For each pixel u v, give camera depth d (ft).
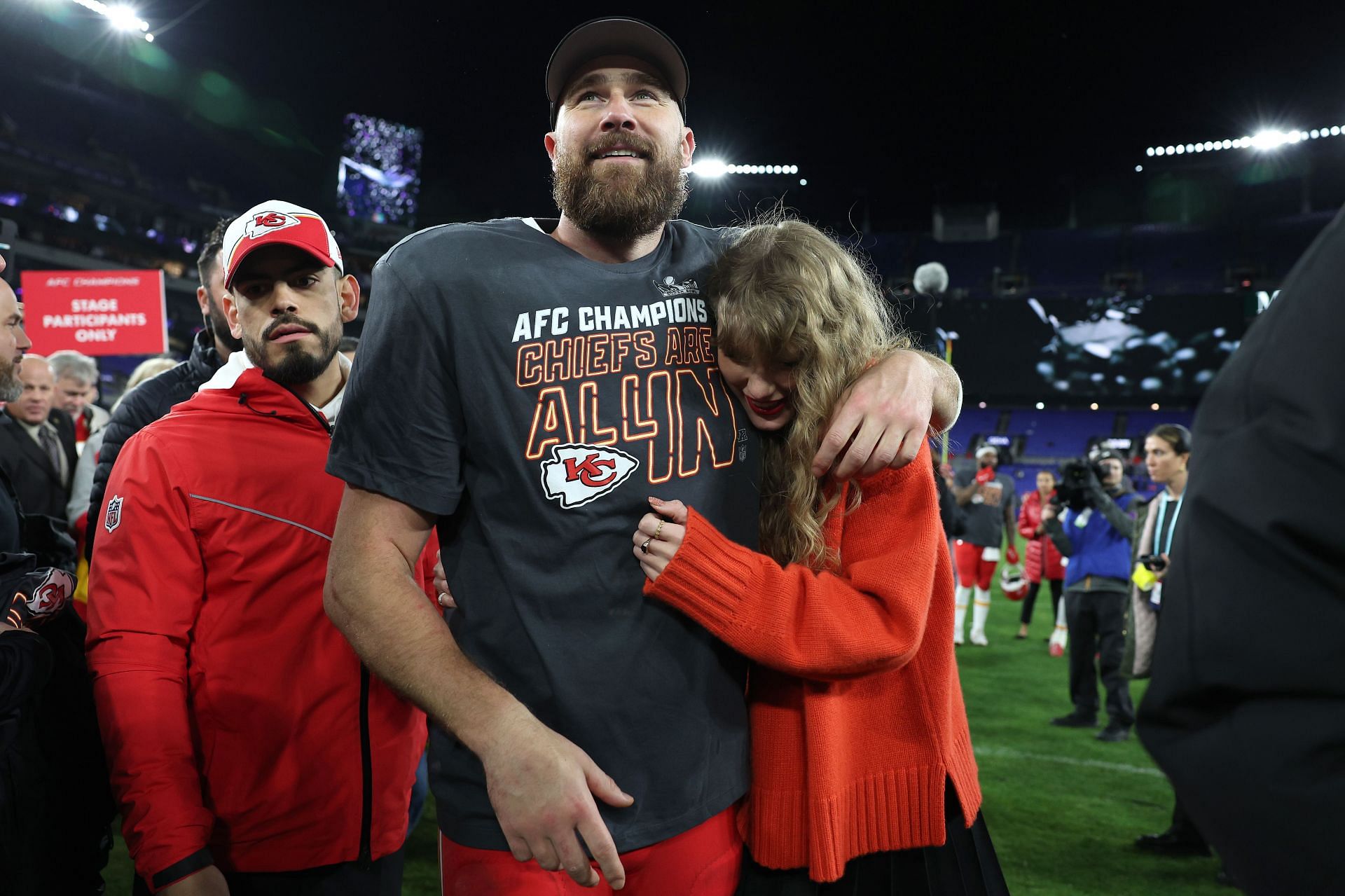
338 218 91.71
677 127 4.96
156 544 5.68
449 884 4.66
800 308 4.45
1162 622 2.42
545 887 4.40
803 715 4.76
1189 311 92.94
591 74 4.82
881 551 4.62
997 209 90.22
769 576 4.39
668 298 4.81
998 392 97.40
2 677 4.77
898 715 4.92
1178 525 2.46
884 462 4.39
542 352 4.44
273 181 93.20
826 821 4.62
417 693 4.09
